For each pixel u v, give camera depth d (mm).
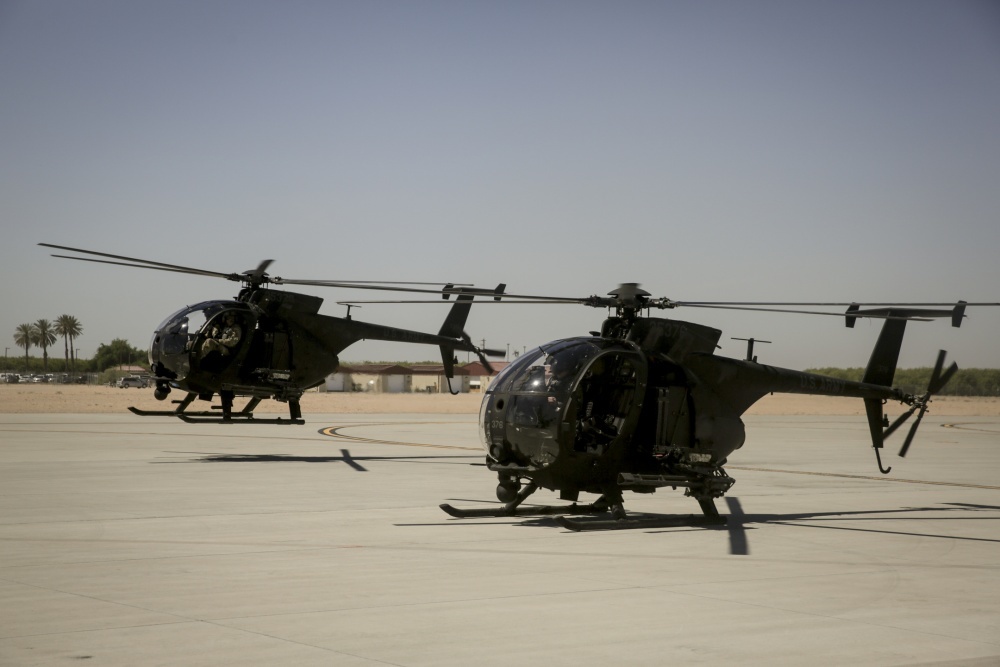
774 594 9406
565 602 8875
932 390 17719
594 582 9828
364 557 11055
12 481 18312
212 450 26625
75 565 10344
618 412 14211
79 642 7246
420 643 7367
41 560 10617
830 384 16422
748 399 15234
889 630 8023
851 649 7410
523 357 14102
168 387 22781
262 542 12000
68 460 22734
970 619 8453
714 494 14625
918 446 36438
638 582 9867
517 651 7191
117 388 118562
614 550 11875
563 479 13422
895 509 17000
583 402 14055
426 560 10930
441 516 14609
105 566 10297
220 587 9305
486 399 14008
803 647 7445
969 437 43844
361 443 31469
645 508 16484
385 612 8367
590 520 14062
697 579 10102
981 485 22031
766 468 25578
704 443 14508
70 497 16094
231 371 22312
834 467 26234
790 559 11508
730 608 8742
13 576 9727
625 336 14438
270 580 9672
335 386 139500
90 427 35844
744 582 9992
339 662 6828
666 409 14117
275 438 32656
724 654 7211
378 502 16203
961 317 14695
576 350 13680
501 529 13391
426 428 41969
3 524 13203
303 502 16016
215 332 22297
